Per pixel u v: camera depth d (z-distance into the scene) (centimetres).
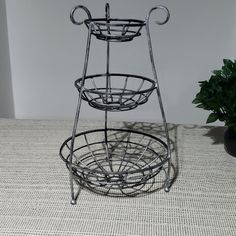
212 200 71
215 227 63
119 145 94
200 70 124
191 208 69
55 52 126
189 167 84
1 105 129
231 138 87
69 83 130
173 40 121
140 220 65
